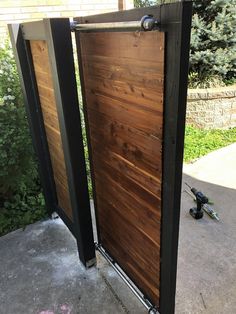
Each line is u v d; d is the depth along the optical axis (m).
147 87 1.06
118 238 1.79
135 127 1.22
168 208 1.17
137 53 1.05
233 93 4.01
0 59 2.45
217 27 3.97
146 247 1.49
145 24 0.90
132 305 1.73
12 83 2.42
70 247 2.22
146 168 1.24
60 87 1.41
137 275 1.71
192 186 2.92
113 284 1.87
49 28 1.29
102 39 1.24
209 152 3.60
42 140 2.23
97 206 1.93
